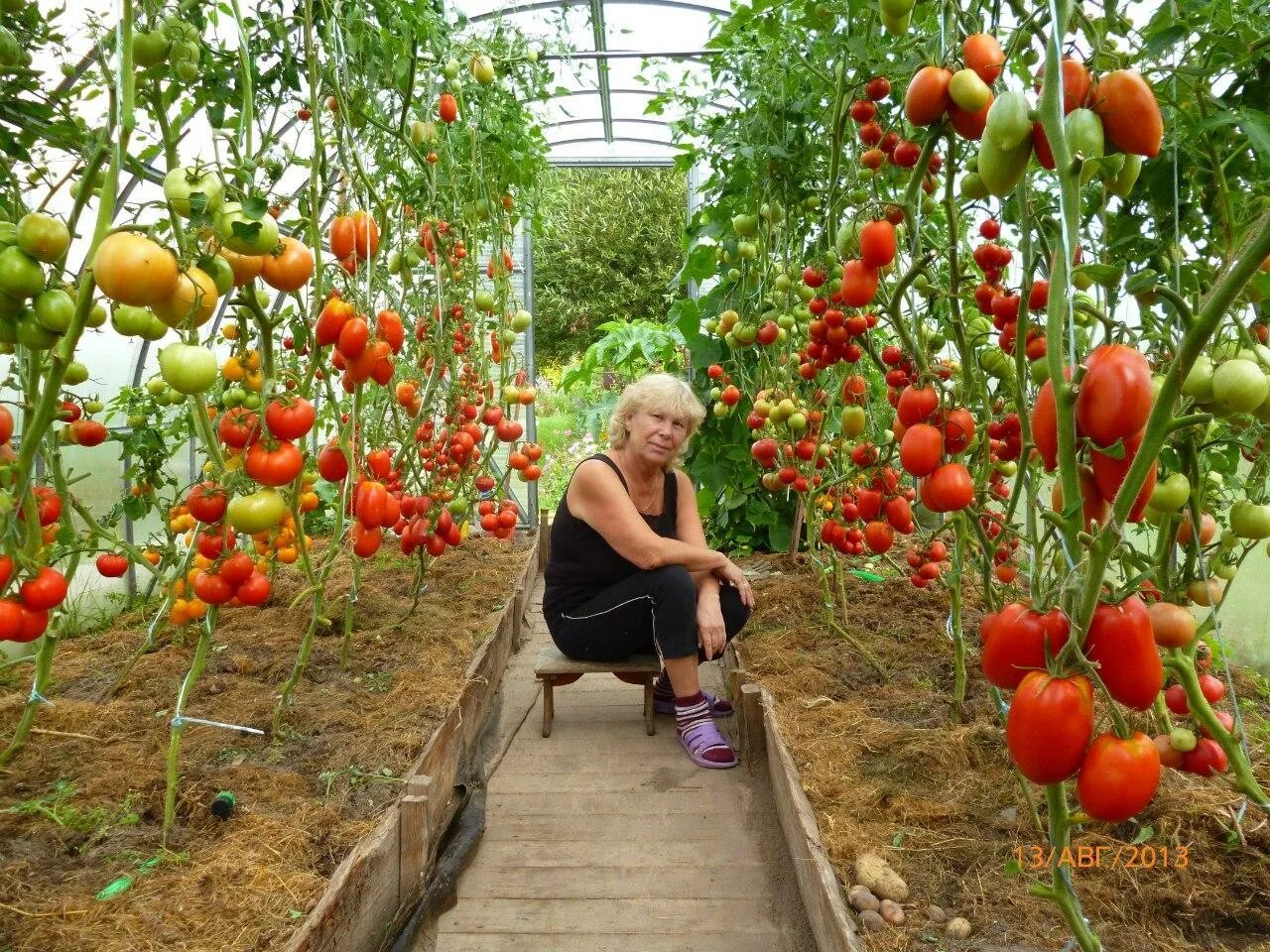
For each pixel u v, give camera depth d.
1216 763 1.18
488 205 3.67
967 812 1.76
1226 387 0.96
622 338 5.57
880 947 1.37
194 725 2.11
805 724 2.25
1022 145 0.89
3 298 1.23
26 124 1.57
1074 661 0.84
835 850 1.65
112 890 1.44
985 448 1.83
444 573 3.92
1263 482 1.31
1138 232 1.42
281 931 1.37
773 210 2.99
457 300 3.20
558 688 3.27
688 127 3.24
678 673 2.62
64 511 1.88
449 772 2.22
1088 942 0.93
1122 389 0.75
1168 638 1.10
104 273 1.11
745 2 4.21
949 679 2.51
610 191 13.35
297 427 1.49
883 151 1.91
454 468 3.10
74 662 2.57
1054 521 0.83
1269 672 2.39
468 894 1.98
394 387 3.02
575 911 1.92
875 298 1.87
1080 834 1.62
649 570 2.66
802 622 3.13
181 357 1.23
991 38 1.20
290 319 1.83
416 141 2.69
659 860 2.10
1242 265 0.69
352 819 1.77
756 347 3.42
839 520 2.83
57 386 1.29
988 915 1.44
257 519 1.49
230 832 1.64
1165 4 1.30
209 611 1.61
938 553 2.39
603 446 7.12
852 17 2.08
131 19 1.23
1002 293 1.49
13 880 1.44
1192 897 1.42
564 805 2.37
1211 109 1.36
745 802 2.36
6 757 1.82
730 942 1.80
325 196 1.99
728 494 4.30
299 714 2.21
